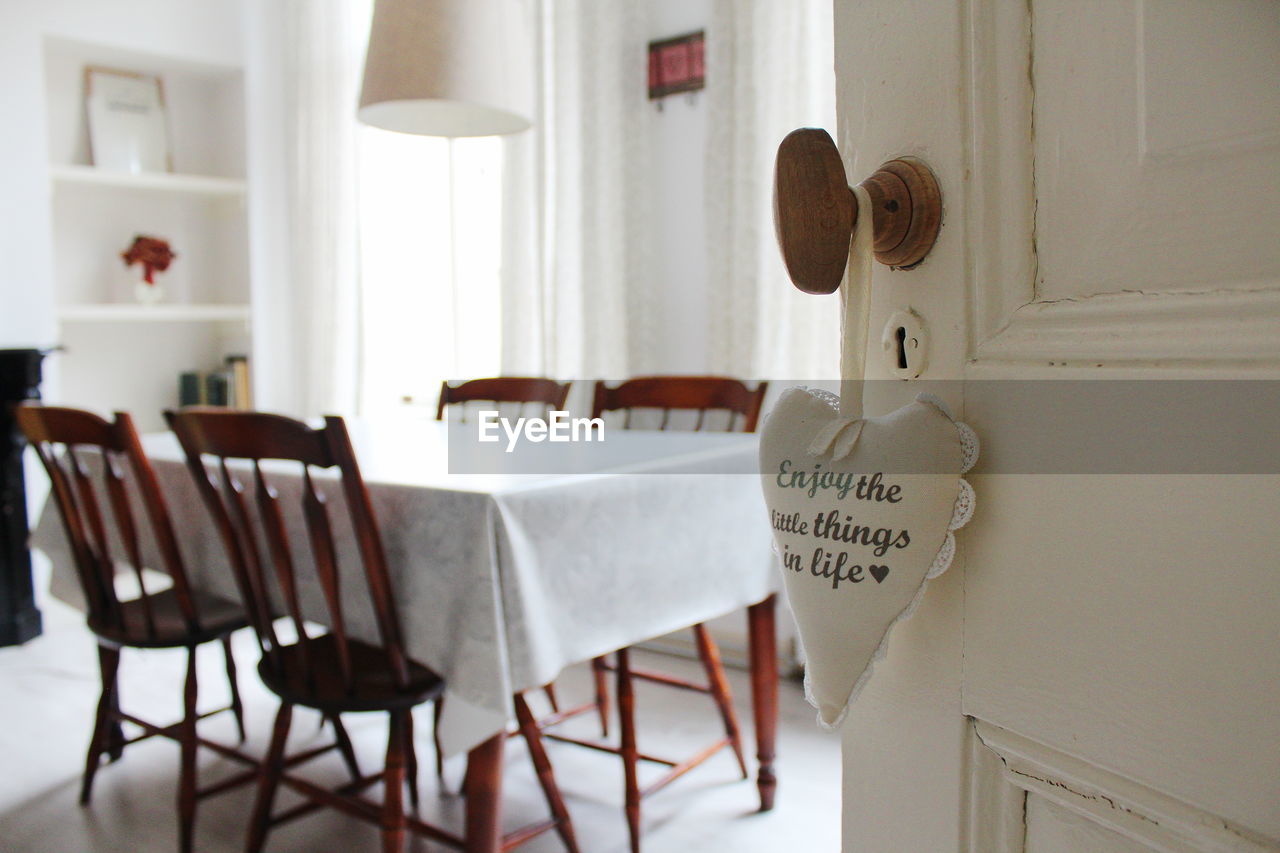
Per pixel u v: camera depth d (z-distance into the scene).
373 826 1.94
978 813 0.48
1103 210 0.41
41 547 2.19
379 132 3.99
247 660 2.97
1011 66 0.45
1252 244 0.35
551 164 3.09
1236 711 0.36
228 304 4.43
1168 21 0.38
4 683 2.78
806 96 2.54
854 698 0.47
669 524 1.61
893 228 0.48
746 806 2.01
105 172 3.76
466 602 1.36
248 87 4.18
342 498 1.52
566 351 3.10
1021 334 0.44
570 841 1.68
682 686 2.13
